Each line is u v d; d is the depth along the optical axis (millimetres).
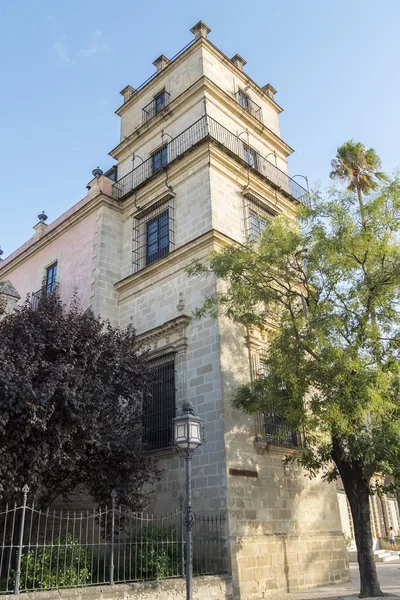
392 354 12641
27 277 24188
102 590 9680
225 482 13352
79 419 11078
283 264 13938
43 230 24469
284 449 15531
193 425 9953
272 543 13969
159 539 12750
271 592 13273
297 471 16141
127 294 19047
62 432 10891
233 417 14328
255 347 16016
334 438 13109
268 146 23000
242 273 14156
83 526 15203
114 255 19953
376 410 11539
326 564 15766
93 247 20000
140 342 17281
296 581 14242
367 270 13188
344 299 12984
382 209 13328
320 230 13531
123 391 13414
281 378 12578
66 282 20906
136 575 11281
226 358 14875
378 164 26234
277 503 14805
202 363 15156
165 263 17656
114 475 12508
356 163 26281
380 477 17094
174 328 16359
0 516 12156
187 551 9328
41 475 11352
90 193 21188
